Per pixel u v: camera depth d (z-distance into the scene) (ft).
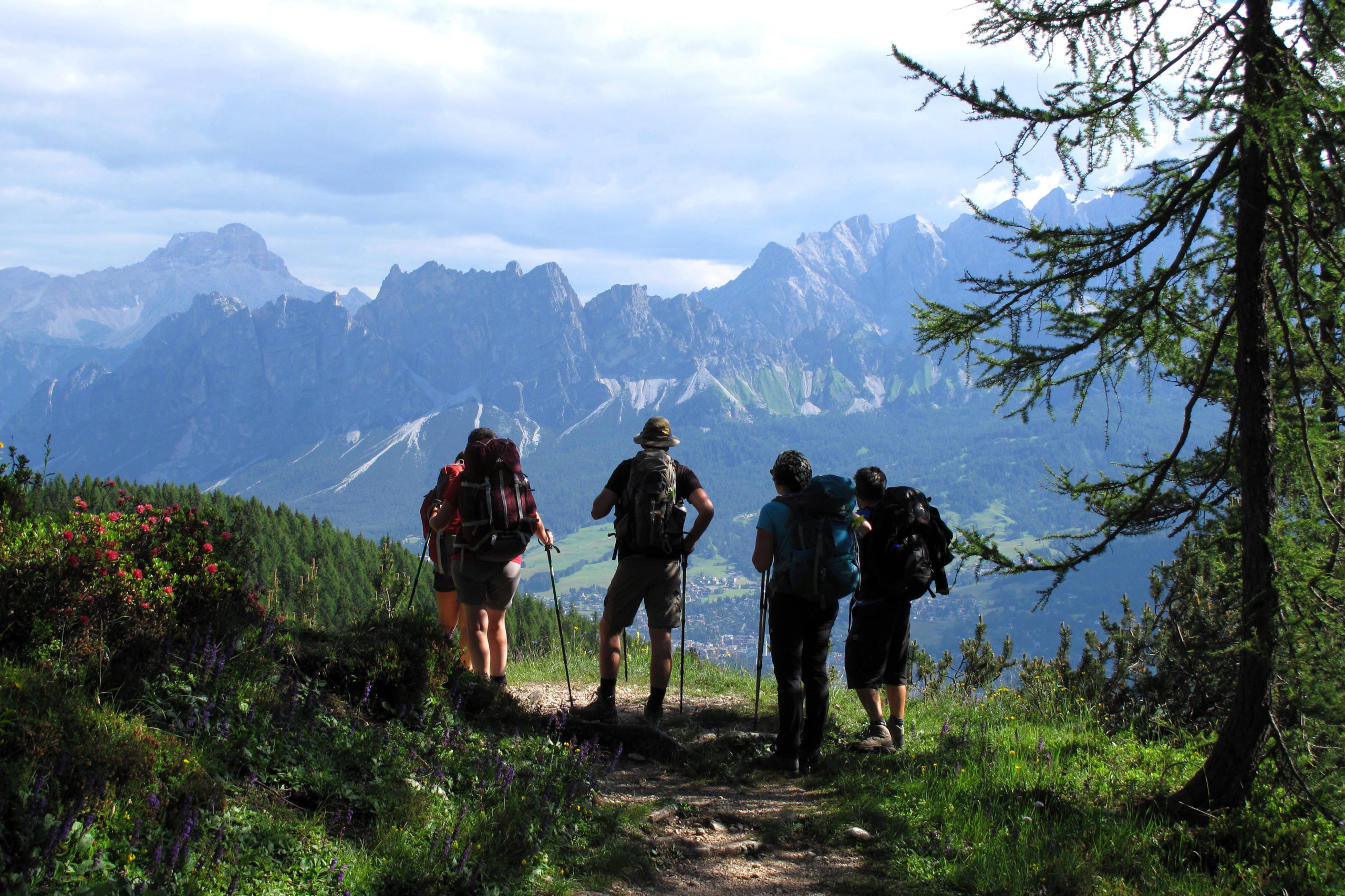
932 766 19.77
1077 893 13.84
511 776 16.55
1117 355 17.85
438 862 13.19
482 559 23.00
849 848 15.99
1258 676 16.07
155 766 12.38
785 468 20.83
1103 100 15.65
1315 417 15.69
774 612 20.57
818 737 20.51
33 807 9.93
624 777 19.57
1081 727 24.53
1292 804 16.10
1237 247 16.26
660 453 22.93
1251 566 15.89
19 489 17.16
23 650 13.69
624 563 22.86
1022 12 15.75
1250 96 14.88
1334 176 14.08
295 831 13.05
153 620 15.46
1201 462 17.81
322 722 16.51
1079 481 18.56
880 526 21.33
